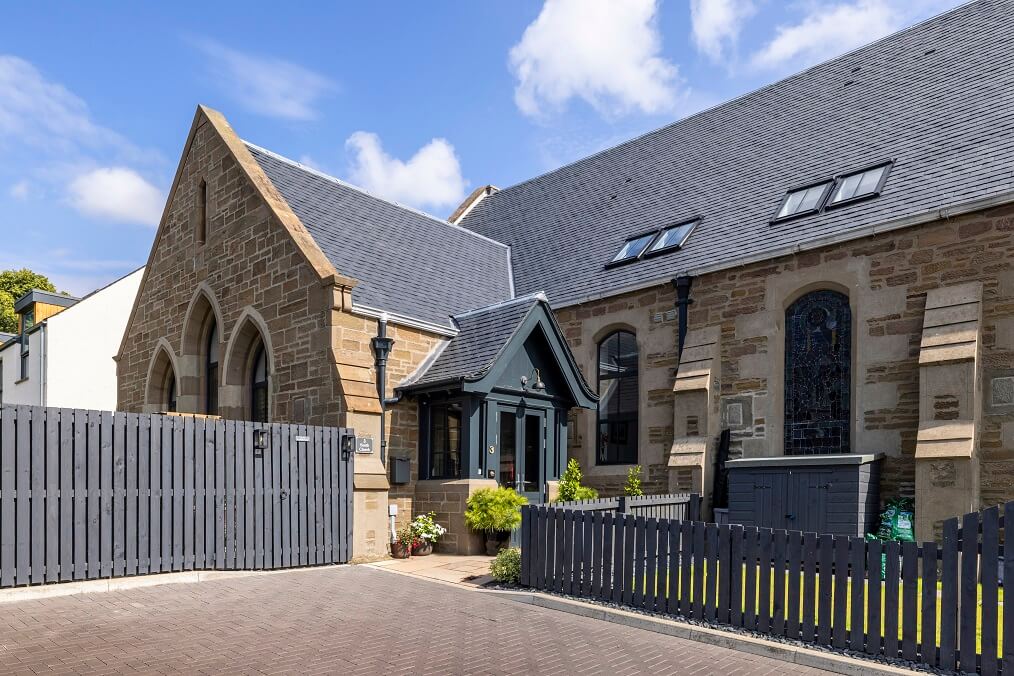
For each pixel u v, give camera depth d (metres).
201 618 7.86
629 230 18.80
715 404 14.78
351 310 13.30
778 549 7.81
